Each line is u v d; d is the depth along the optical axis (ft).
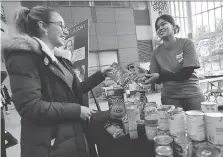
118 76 3.70
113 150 2.50
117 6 27.84
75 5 25.08
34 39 2.46
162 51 4.71
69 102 2.72
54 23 2.65
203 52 30.25
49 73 2.50
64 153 2.56
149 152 2.30
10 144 8.50
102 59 26.71
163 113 2.52
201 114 2.16
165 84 4.76
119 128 3.06
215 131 2.00
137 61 28.27
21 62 2.22
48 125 2.48
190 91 4.38
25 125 2.50
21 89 2.16
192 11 32.73
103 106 17.30
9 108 17.58
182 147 1.96
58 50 3.30
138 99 3.77
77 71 6.96
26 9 2.71
